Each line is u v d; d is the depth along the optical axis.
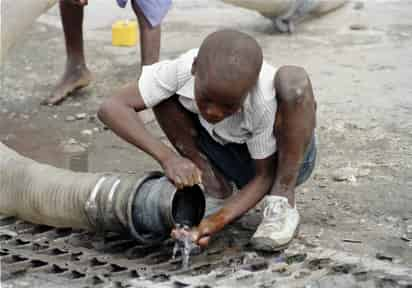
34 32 10.10
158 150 4.48
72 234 4.98
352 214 5.39
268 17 10.24
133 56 9.38
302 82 4.42
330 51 9.48
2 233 5.00
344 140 6.80
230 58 4.09
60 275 4.39
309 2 10.05
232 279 4.34
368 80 8.34
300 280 4.36
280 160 4.64
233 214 4.56
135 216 4.45
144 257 4.66
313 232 5.08
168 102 4.73
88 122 7.40
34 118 7.49
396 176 6.05
